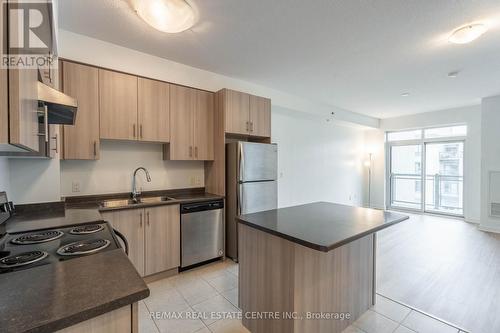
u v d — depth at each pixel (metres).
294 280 1.51
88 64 2.36
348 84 3.80
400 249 3.59
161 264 2.63
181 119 2.99
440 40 2.44
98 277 0.86
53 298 0.72
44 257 1.07
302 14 2.04
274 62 3.03
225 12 2.02
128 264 0.98
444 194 5.80
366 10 1.98
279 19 2.12
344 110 5.47
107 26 2.26
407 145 6.37
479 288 2.49
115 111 2.50
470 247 3.67
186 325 1.94
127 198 2.87
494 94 4.30
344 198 6.39
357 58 2.89
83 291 0.77
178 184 3.29
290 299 1.54
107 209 2.29
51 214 1.94
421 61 2.95
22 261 1.02
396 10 1.97
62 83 2.21
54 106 1.34
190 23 2.04
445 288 2.49
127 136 2.57
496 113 4.40
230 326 1.93
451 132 5.61
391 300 2.29
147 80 2.72
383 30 2.28
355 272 2.00
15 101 0.65
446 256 3.32
